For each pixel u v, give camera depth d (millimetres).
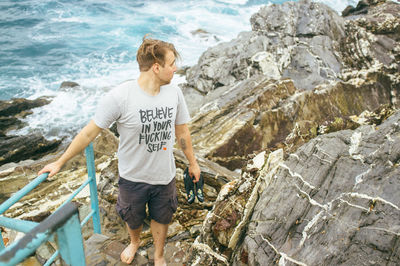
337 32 13609
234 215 2828
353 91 10500
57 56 15992
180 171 4316
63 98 12227
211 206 4070
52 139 10055
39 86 13297
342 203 2393
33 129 10352
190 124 7949
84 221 2547
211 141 7348
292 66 12422
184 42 18125
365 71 11312
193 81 12500
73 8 22625
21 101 11242
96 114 1901
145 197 2199
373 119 5809
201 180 2529
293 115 8516
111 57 16266
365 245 2084
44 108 11508
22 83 13430
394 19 12984
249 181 3049
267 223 2576
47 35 18328
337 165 2670
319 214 2430
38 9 21891
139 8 23422
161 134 2020
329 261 2125
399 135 2576
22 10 21531
